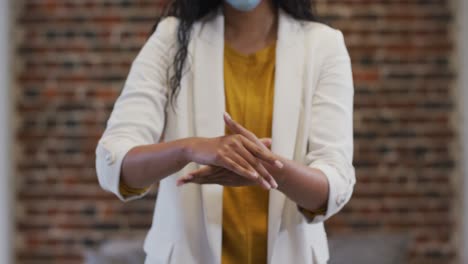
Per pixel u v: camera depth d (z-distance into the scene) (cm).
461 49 572
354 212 571
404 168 574
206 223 170
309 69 176
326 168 167
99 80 581
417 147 575
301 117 175
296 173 159
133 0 580
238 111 176
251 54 179
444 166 575
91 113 580
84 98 581
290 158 171
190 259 173
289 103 173
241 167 154
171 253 174
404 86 576
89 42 582
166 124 180
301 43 179
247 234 173
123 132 172
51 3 582
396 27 577
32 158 582
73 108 581
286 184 160
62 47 582
